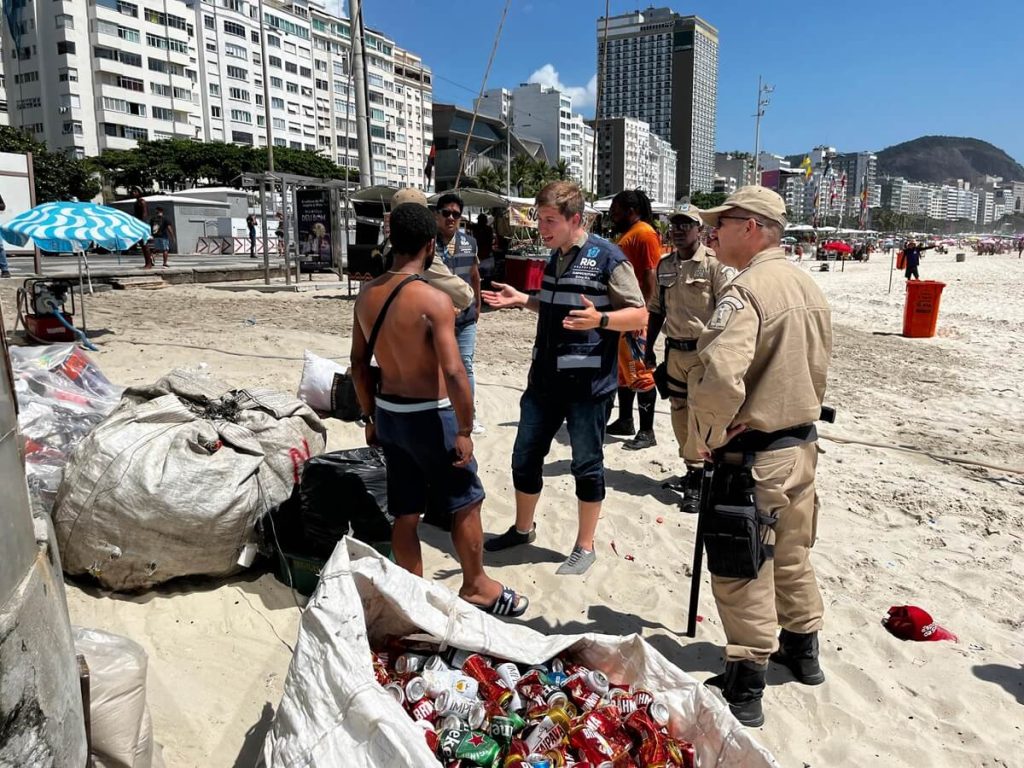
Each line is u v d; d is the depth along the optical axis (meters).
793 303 2.70
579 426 3.89
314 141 107.69
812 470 2.88
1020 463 6.27
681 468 5.77
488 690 2.45
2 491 1.38
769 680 3.21
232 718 2.72
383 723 1.99
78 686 1.61
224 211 42.19
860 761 2.73
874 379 9.80
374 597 2.62
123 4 80.31
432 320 3.02
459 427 3.13
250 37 95.25
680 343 4.61
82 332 9.05
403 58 119.50
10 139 53.25
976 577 4.15
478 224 13.74
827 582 4.06
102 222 8.73
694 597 3.46
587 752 2.22
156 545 3.22
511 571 4.07
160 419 3.56
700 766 2.32
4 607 1.34
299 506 3.62
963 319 17.42
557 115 125.25
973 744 2.83
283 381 7.67
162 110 86.38
